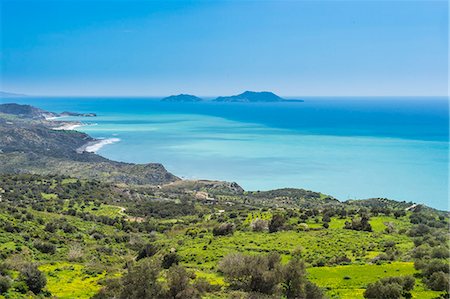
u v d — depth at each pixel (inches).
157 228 5231.3
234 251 3366.1
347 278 2370.8
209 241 3846.0
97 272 2561.5
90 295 2030.0
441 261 2319.1
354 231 4047.7
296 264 1955.0
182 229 5073.8
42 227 4109.3
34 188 6825.8
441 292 1996.8
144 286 1748.3
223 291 1995.6
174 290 1775.3
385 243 3408.0
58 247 3462.1
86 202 6471.5
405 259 2783.0
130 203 7106.3
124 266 2972.4
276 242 3668.8
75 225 4692.4
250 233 4242.1
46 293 2071.9
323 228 4350.4
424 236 3486.7
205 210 6776.6
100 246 3799.2
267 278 1947.6
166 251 3484.3
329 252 3230.8
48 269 2598.4
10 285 1971.0
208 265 2950.3
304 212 5423.2
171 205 7062.0
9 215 4200.3
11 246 3046.3
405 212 5103.3
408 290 2031.3
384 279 2074.3
